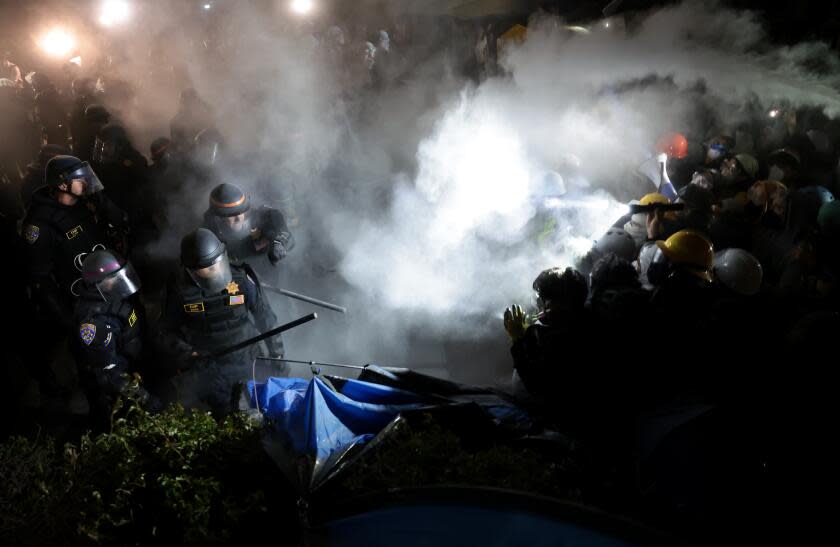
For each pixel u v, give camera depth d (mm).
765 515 3535
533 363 3975
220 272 4656
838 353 3697
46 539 3084
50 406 6434
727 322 3904
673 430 3586
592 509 2594
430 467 3197
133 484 3217
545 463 3387
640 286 4266
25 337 6383
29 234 6090
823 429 3648
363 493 2883
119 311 4844
